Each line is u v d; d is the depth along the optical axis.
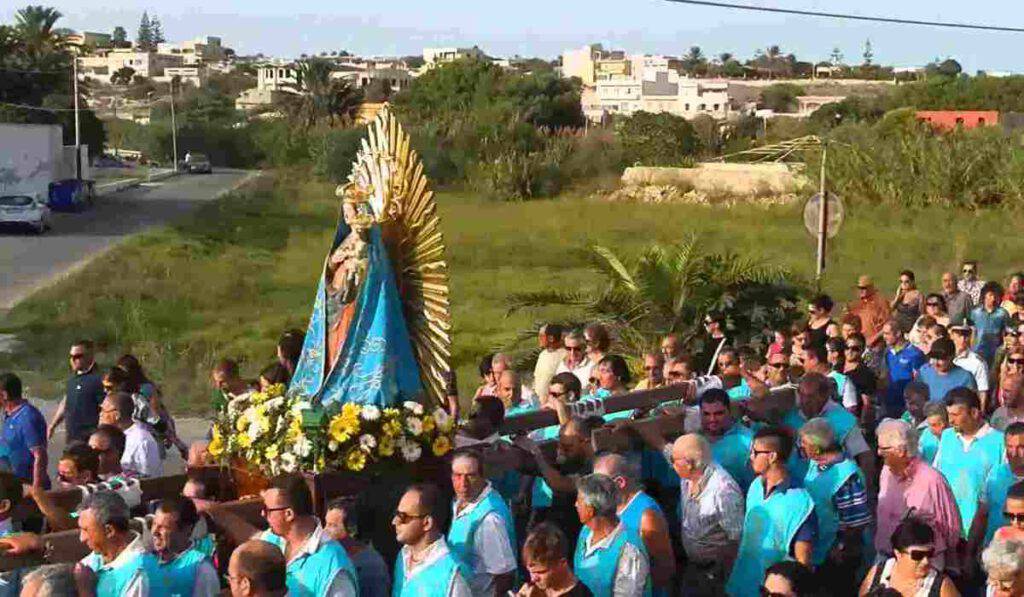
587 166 64.75
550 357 12.57
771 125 90.62
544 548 6.50
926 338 13.50
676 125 69.12
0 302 28.77
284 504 6.81
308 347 8.75
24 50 90.56
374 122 8.97
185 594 6.79
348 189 8.67
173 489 8.02
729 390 10.48
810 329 12.62
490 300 29.33
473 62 109.25
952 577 8.27
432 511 7.00
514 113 72.31
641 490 7.89
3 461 10.39
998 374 13.73
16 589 6.62
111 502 6.65
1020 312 15.80
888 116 54.34
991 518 8.84
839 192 48.47
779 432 7.96
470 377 20.28
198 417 17.47
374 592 7.36
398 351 8.59
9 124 52.09
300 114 112.38
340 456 7.99
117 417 9.94
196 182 83.00
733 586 8.05
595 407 9.51
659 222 46.66
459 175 68.88
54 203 54.50
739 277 16.36
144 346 22.27
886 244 38.22
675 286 16.30
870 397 11.98
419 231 8.78
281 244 42.25
